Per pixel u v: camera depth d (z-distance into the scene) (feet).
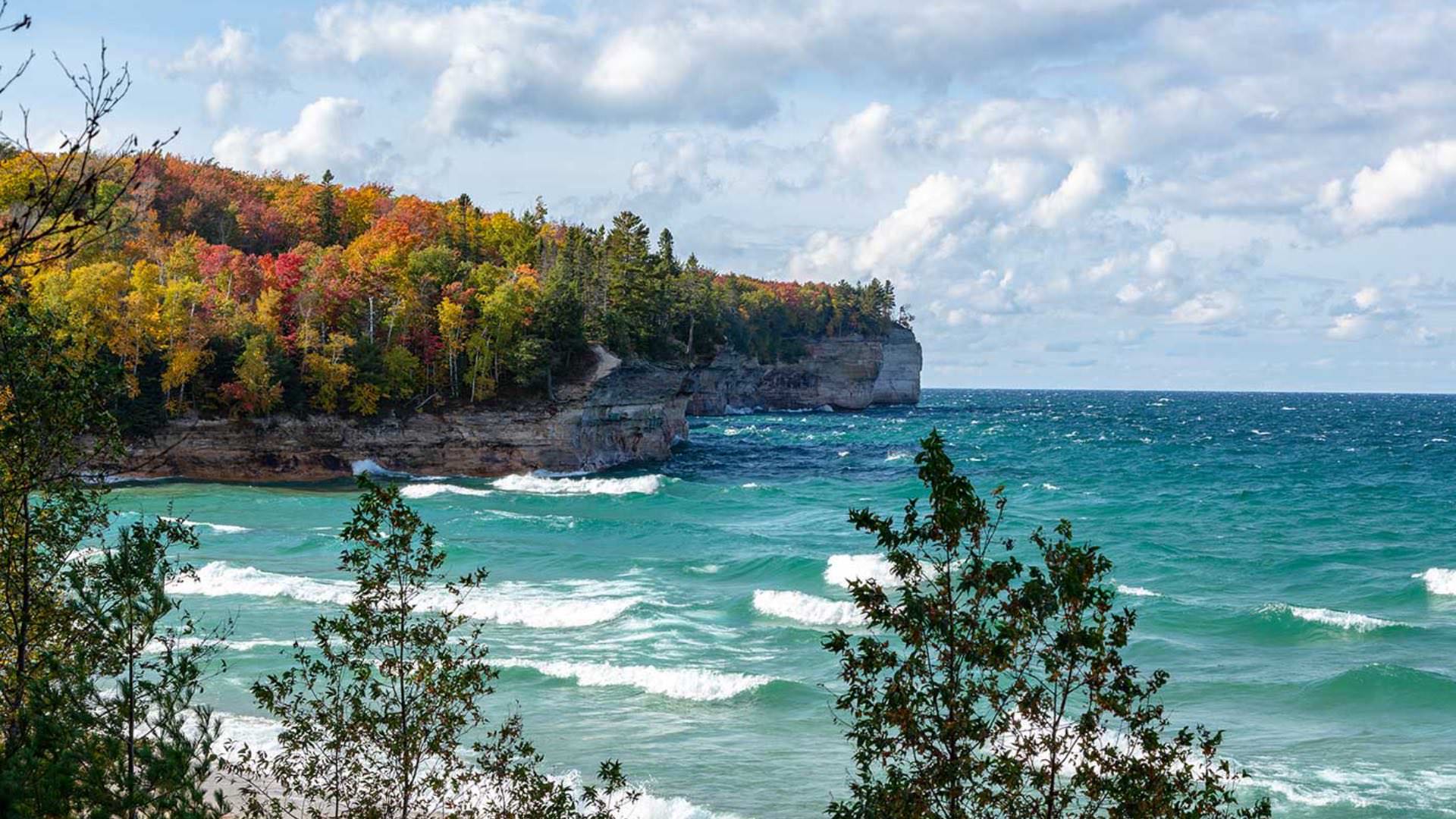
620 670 118.83
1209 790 39.96
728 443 490.49
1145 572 194.18
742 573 186.60
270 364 305.53
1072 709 101.60
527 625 144.66
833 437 537.24
